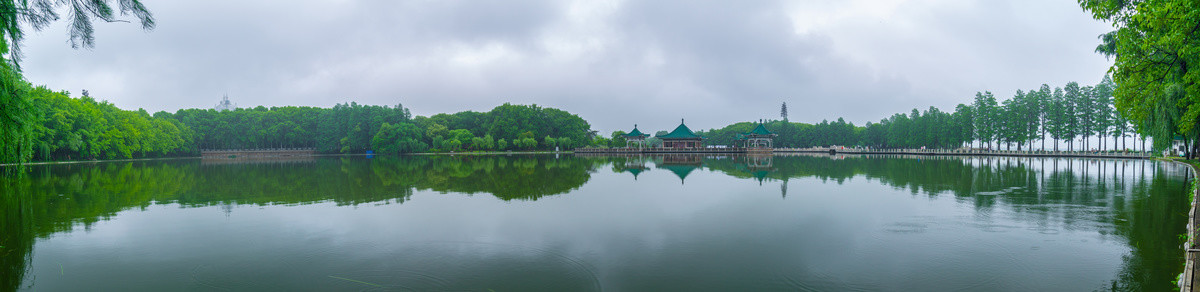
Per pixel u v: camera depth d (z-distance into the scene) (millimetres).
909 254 10047
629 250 10391
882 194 19500
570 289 8008
